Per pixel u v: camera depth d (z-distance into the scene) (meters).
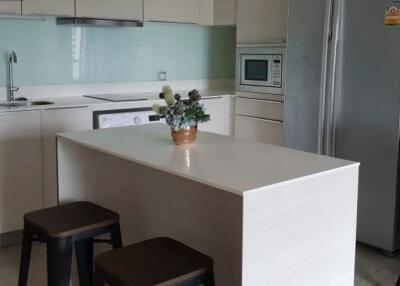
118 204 3.01
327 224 2.00
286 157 2.21
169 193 2.66
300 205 1.88
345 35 3.60
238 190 1.70
